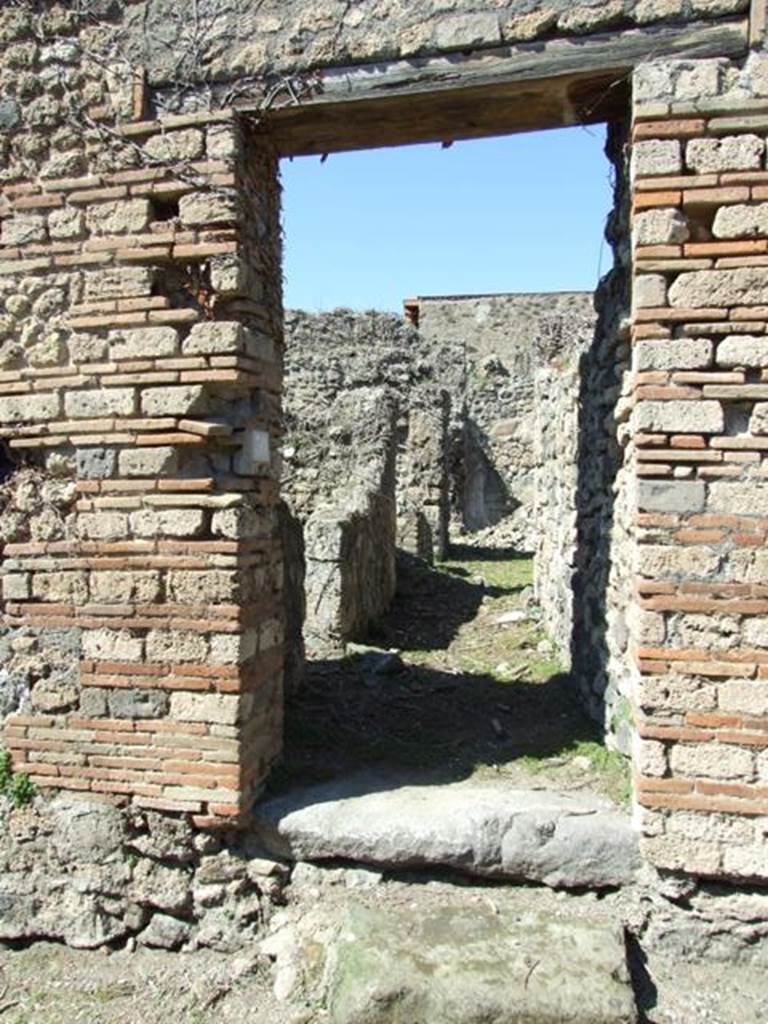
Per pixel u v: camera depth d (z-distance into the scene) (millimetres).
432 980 3492
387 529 9781
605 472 5094
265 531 4527
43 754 4414
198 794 4211
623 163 4516
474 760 4875
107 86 4273
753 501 3746
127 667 4281
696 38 3797
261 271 4512
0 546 4504
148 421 4199
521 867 4031
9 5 4332
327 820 4184
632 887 3961
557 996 3432
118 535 4270
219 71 4180
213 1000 3979
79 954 4387
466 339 27203
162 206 4316
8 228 4387
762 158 3703
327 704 5938
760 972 3822
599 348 5348
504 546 16156
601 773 4598
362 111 4227
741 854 3777
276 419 4691
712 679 3793
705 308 3742
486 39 3955
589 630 5598
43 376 4348
